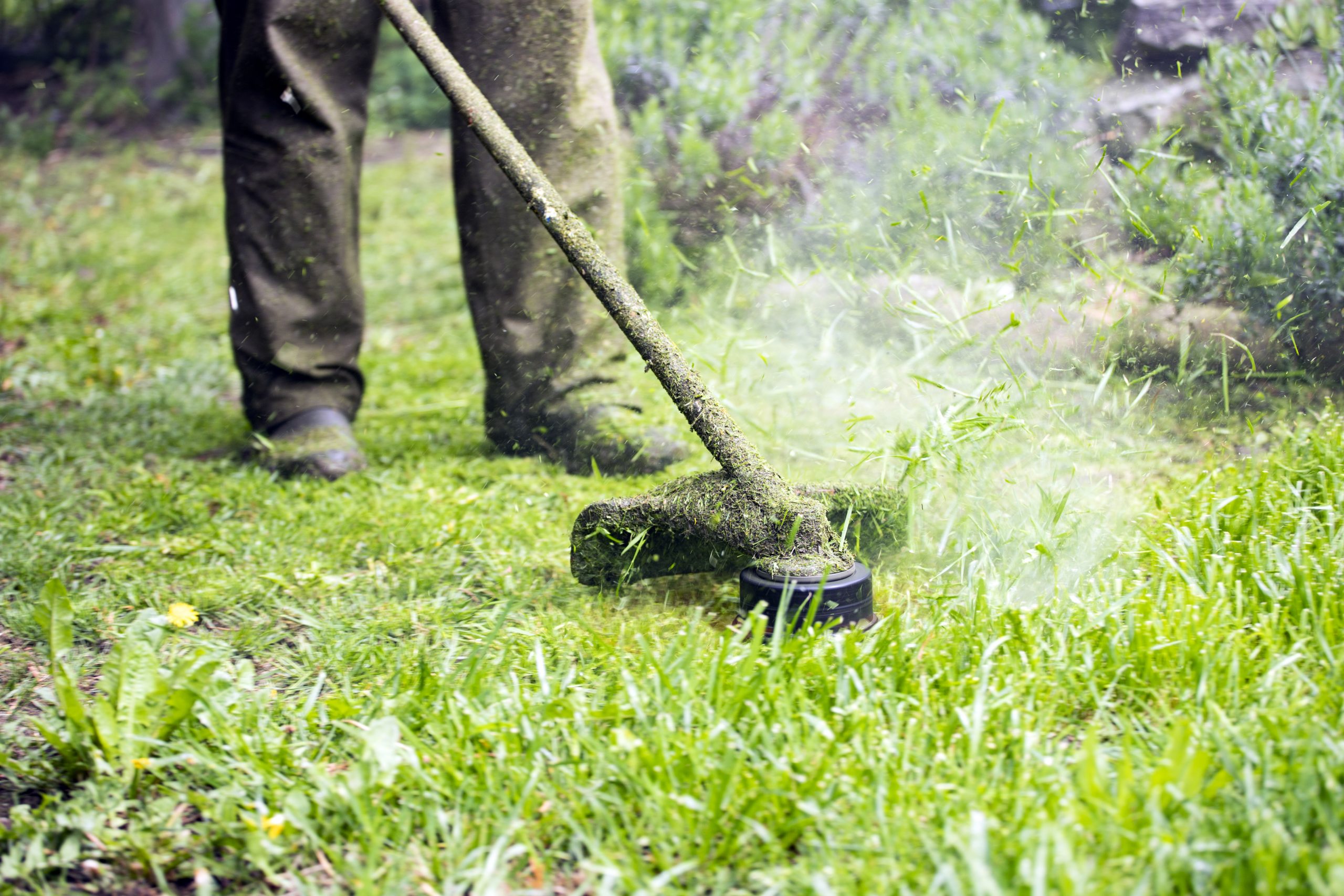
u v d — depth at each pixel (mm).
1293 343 2518
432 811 1409
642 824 1381
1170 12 3486
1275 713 1454
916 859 1277
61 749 1568
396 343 4570
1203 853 1216
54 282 5512
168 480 2893
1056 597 1822
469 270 2861
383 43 10039
